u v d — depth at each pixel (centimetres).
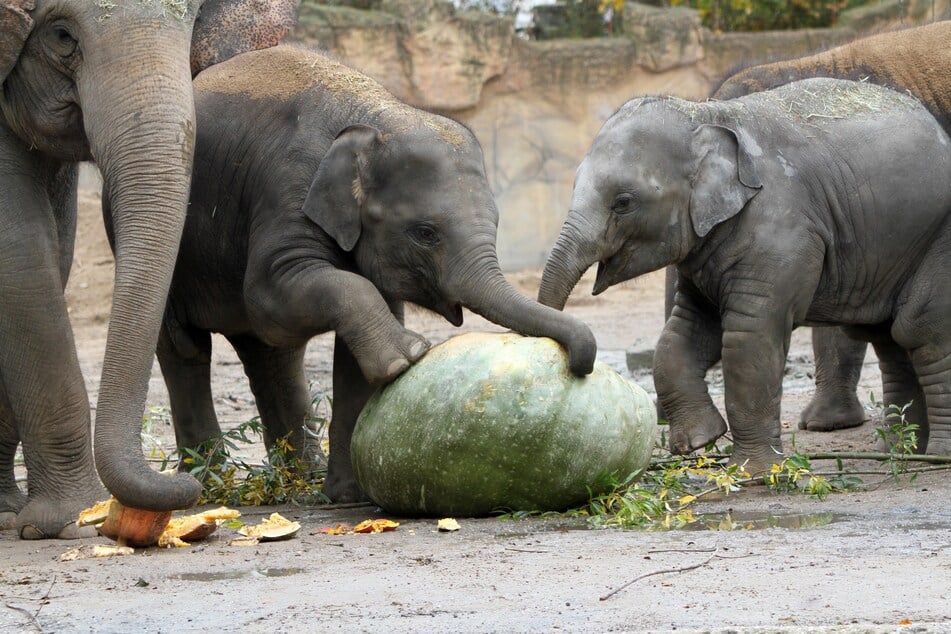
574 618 725
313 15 3569
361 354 1059
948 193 1314
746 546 907
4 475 1171
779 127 1284
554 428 1008
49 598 804
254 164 1166
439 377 1026
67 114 1036
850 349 1594
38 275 1049
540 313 1041
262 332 1148
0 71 1023
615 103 3744
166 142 965
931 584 774
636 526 999
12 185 1058
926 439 1427
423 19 3603
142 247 952
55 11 1009
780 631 685
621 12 3994
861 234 1295
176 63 988
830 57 1457
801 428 1631
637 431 1046
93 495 1071
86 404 1077
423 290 1109
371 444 1047
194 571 875
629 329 2748
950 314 1312
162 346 1284
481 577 826
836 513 1045
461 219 1079
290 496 1201
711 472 1194
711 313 1329
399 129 1105
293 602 774
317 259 1114
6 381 1061
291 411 1320
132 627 733
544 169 3734
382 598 778
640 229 1249
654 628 702
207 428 1300
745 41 3772
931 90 1401
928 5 3188
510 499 1034
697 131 1255
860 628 684
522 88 3709
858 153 1297
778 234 1243
